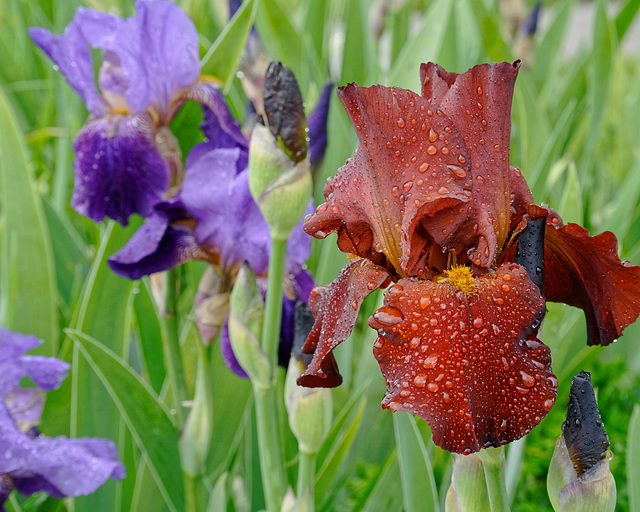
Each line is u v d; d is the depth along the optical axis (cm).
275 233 80
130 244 91
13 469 84
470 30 178
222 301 90
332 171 131
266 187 79
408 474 81
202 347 90
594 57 152
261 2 148
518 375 63
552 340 112
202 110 102
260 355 83
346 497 112
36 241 104
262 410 84
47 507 95
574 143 178
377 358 64
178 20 95
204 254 91
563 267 69
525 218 67
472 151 66
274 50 153
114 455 88
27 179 103
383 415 116
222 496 88
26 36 186
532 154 147
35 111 180
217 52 102
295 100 78
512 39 205
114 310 102
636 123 188
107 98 99
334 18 232
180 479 94
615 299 68
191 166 91
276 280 82
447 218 65
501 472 68
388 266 68
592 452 68
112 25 96
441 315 64
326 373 67
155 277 95
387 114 65
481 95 66
